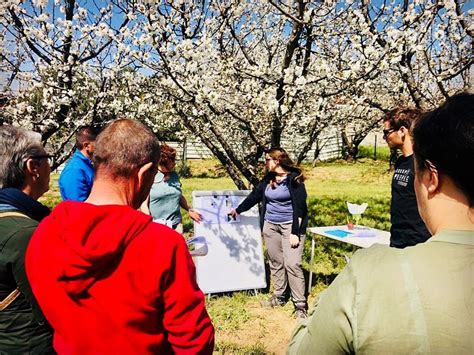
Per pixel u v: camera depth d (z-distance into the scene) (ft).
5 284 4.34
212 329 3.87
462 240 2.26
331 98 19.70
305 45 17.01
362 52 15.97
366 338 2.16
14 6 14.98
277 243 13.10
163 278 3.55
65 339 3.74
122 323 3.55
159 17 15.02
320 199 37.52
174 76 15.78
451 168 2.27
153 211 13.16
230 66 18.07
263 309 13.53
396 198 9.01
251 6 19.92
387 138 9.23
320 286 15.21
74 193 9.27
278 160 12.44
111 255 3.48
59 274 3.57
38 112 19.44
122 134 4.00
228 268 14.55
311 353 2.44
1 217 4.50
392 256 2.36
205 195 14.67
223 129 23.52
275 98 16.17
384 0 16.25
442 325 2.04
